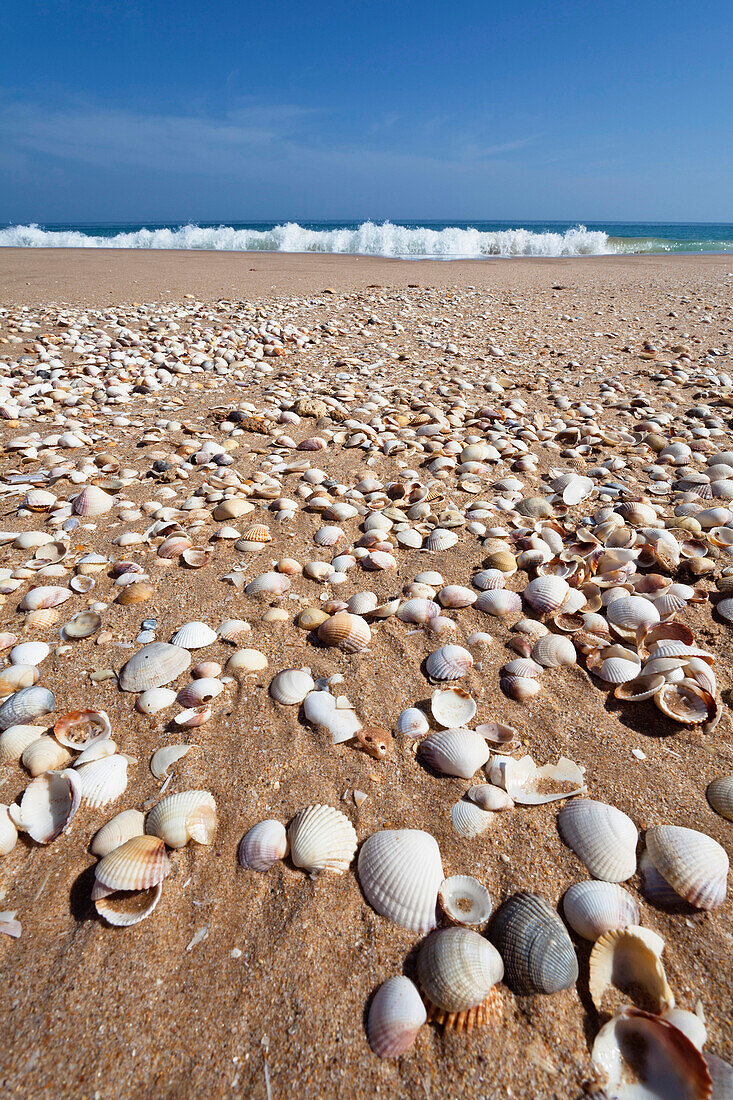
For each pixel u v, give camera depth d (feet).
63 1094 3.91
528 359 22.88
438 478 12.84
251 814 5.72
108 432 15.33
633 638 8.01
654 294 36.83
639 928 4.66
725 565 9.45
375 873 5.16
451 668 7.41
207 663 7.47
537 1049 4.14
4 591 8.81
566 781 6.01
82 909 4.98
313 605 8.77
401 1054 4.10
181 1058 4.07
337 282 39.75
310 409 16.30
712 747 6.39
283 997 4.39
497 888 5.15
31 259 44.73
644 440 14.73
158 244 71.31
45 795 5.82
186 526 10.80
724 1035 4.14
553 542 10.11
